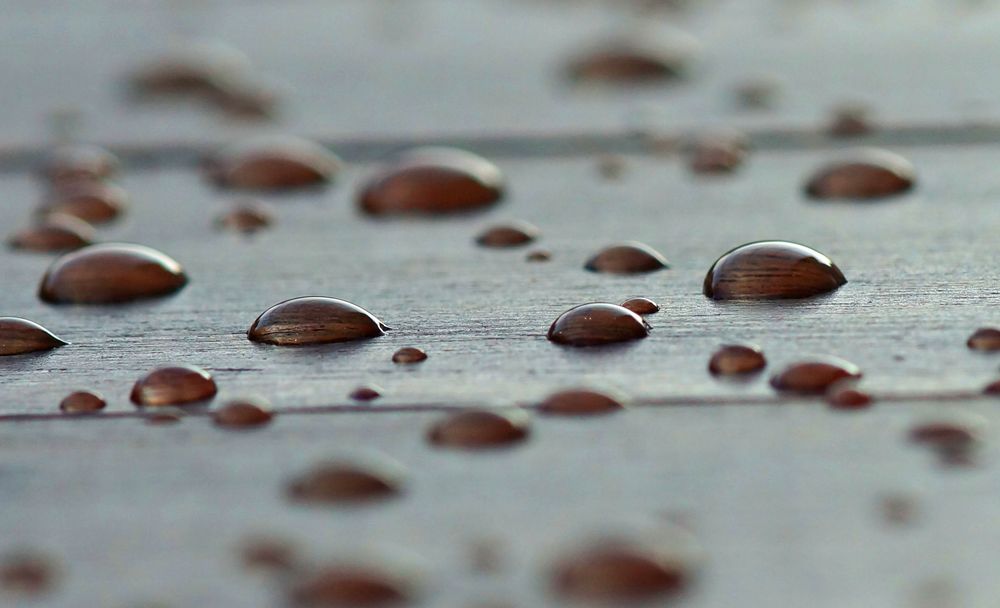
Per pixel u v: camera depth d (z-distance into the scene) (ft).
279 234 0.85
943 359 0.74
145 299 0.80
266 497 0.70
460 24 1.41
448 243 0.84
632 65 1.06
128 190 0.91
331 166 0.93
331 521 0.70
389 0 1.61
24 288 0.81
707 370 0.74
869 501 0.69
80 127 1.01
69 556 0.69
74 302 0.80
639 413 0.72
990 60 1.06
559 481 0.70
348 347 0.76
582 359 0.75
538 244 0.83
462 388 0.74
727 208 0.86
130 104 1.06
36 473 0.71
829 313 0.76
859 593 0.68
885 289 0.78
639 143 0.95
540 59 1.18
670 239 0.83
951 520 0.69
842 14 1.37
